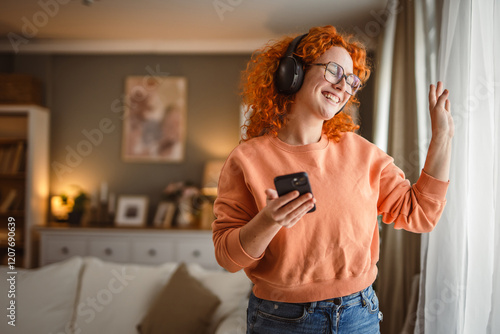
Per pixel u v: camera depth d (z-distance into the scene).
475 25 1.35
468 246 1.36
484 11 1.31
